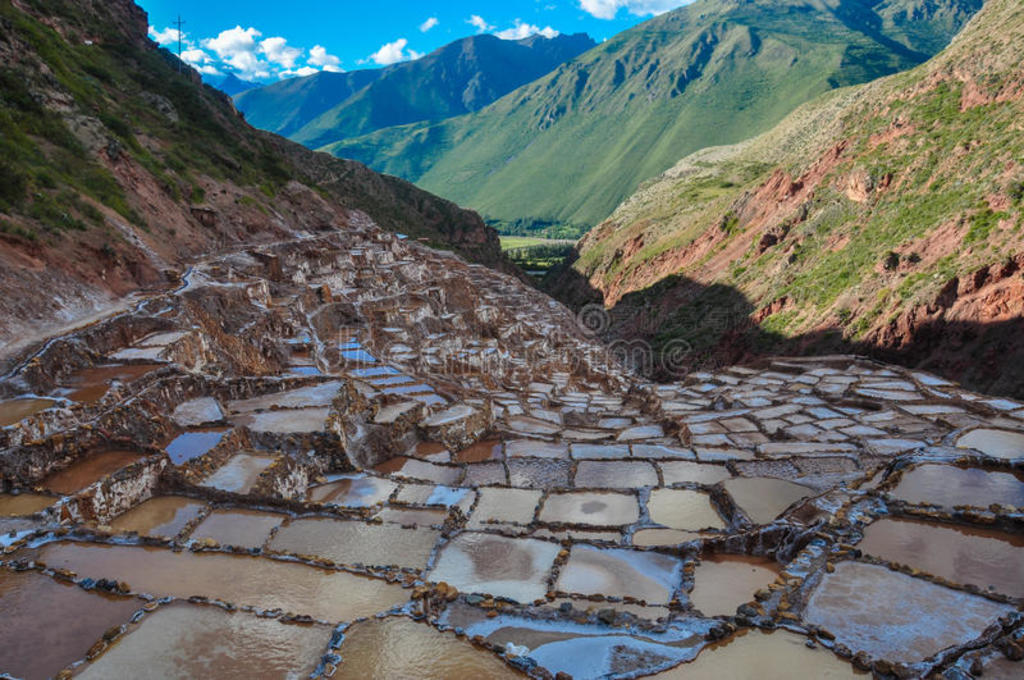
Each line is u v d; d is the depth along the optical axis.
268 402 21.23
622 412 36.38
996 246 56.75
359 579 10.95
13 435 14.32
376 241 70.62
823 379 36.19
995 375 51.88
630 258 143.50
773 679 8.29
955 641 8.88
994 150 65.50
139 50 72.25
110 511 13.73
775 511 15.89
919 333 58.97
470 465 21.28
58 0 63.09
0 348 18.77
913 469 14.84
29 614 9.71
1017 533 11.87
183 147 55.91
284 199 67.56
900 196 74.81
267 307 35.25
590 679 8.33
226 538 13.21
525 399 36.06
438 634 9.29
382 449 21.94
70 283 24.28
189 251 38.81
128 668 8.54
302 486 17.28
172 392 19.58
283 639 9.20
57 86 40.19
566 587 11.82
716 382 41.09
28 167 29.61
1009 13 80.00
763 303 82.12
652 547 13.39
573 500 17.61
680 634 9.27
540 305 90.69
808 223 87.19
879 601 9.88
